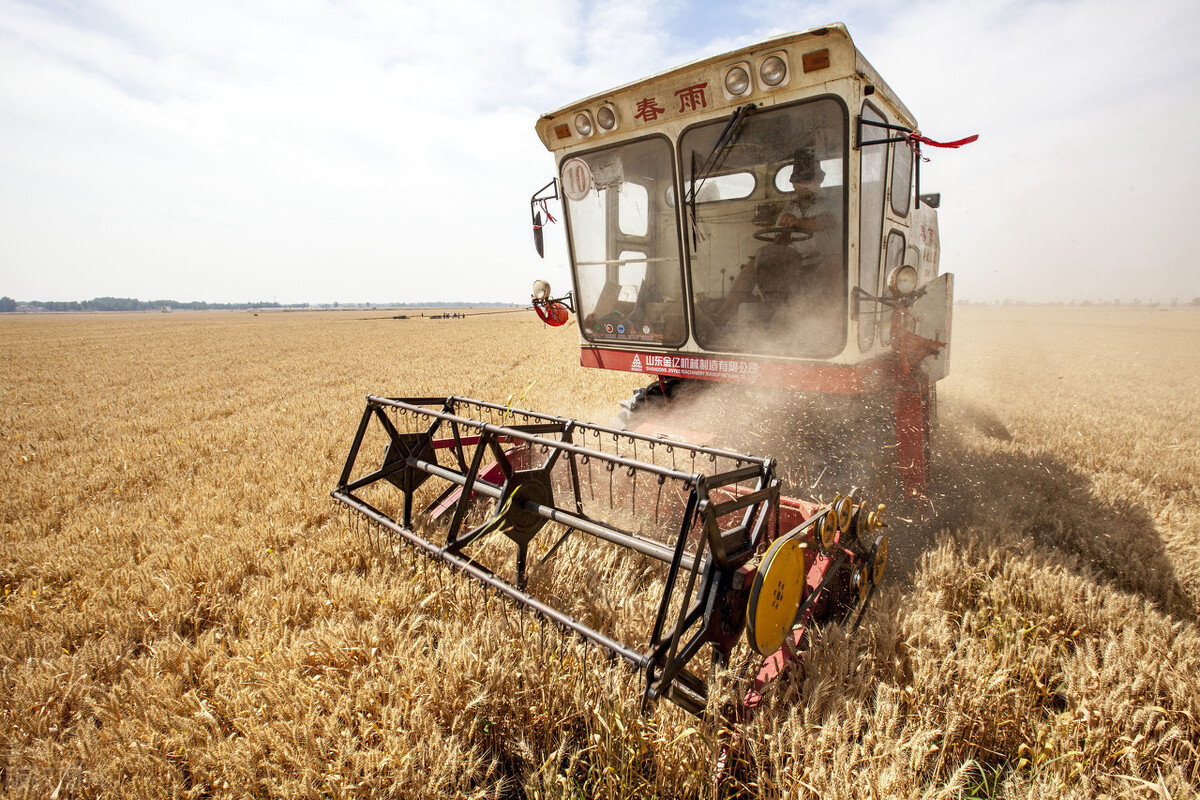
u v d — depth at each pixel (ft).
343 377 45.96
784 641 8.11
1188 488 17.12
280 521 13.99
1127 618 9.66
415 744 7.47
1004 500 14.85
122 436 25.46
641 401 16.46
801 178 11.70
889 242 13.70
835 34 10.25
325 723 7.61
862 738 7.59
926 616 9.32
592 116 13.85
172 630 9.91
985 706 7.70
